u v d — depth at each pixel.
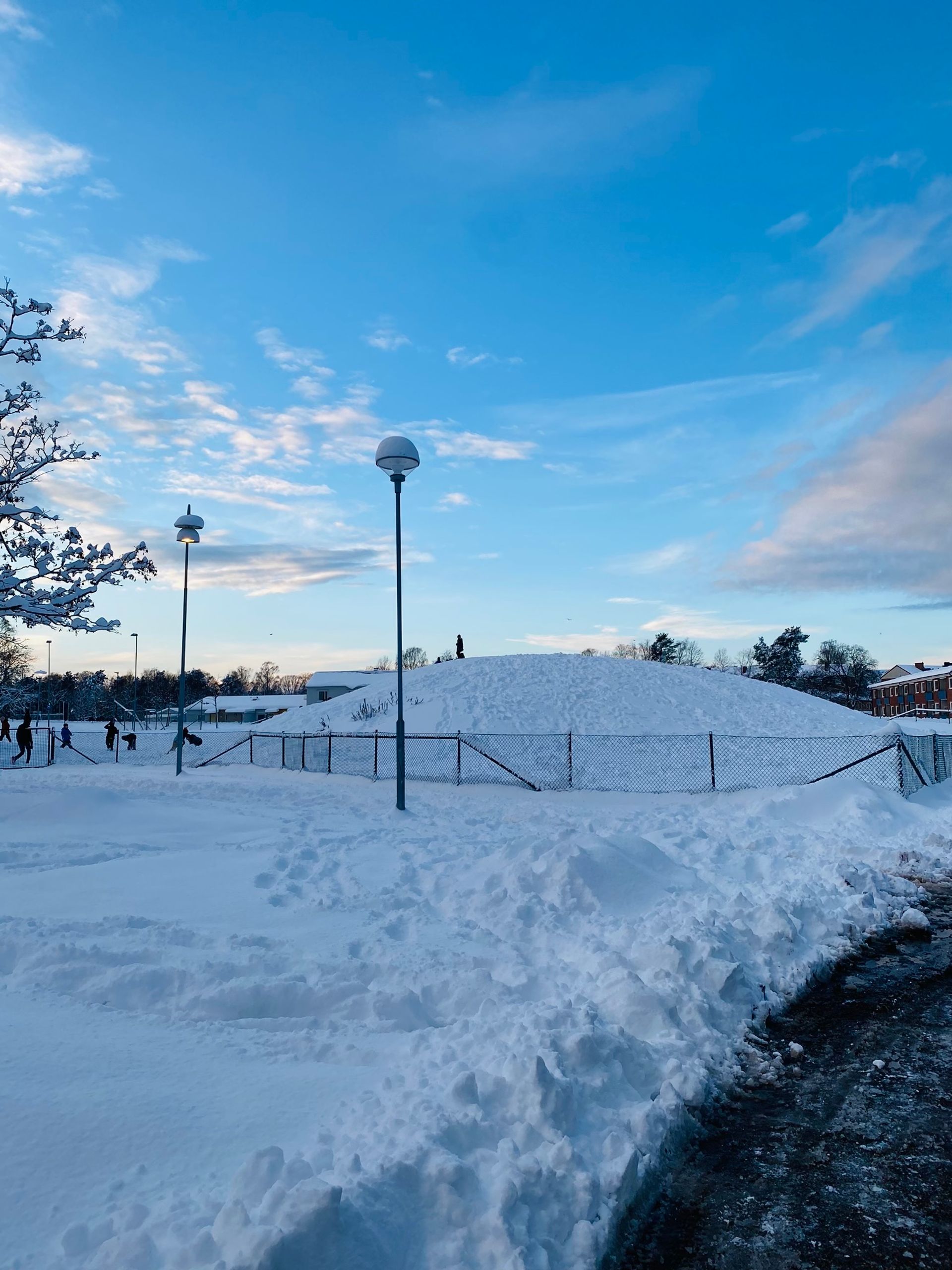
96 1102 3.56
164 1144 3.32
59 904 7.52
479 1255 2.89
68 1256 2.64
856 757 23.73
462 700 32.16
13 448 19.33
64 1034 4.39
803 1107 4.57
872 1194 3.69
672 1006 5.25
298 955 6.04
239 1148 3.36
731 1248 3.30
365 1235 2.75
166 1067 4.06
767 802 15.36
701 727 28.95
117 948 6.11
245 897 7.95
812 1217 3.52
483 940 6.71
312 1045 4.53
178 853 10.27
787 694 35.72
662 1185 3.78
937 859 11.59
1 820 12.40
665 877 8.85
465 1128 3.51
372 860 9.98
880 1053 5.32
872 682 107.88
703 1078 4.64
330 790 20.05
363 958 6.16
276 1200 2.72
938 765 20.62
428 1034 4.71
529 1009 4.99
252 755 29.00
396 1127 3.48
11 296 18.28
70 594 18.55
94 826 12.12
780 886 9.15
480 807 16.83
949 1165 3.93
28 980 5.47
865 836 12.95
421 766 25.02
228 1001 5.13
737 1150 4.10
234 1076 4.03
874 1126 4.33
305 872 9.27
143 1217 2.80
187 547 24.88
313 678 86.56
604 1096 4.16
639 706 31.22
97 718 99.25
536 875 8.01
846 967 7.24
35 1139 3.23
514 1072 3.91
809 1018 5.97
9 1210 2.84
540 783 21.78
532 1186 3.26
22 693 29.53
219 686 153.75
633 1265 3.20
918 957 7.55
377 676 86.25
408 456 15.48
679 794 17.95
